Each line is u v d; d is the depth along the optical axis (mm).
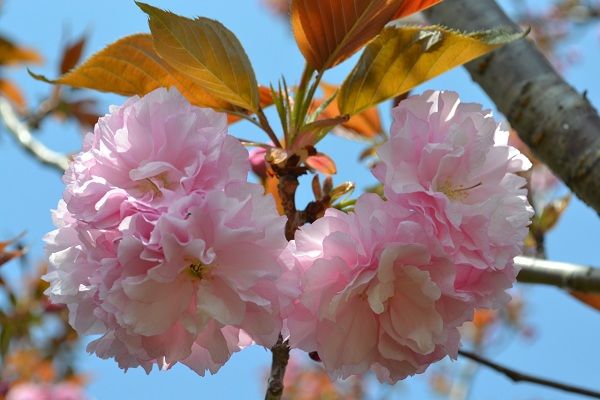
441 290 473
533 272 643
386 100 554
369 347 483
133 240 459
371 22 531
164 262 461
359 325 482
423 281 468
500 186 490
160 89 483
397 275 475
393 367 489
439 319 475
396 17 544
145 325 467
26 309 1147
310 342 479
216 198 461
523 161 496
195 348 495
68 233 491
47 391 1244
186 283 471
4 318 1125
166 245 459
